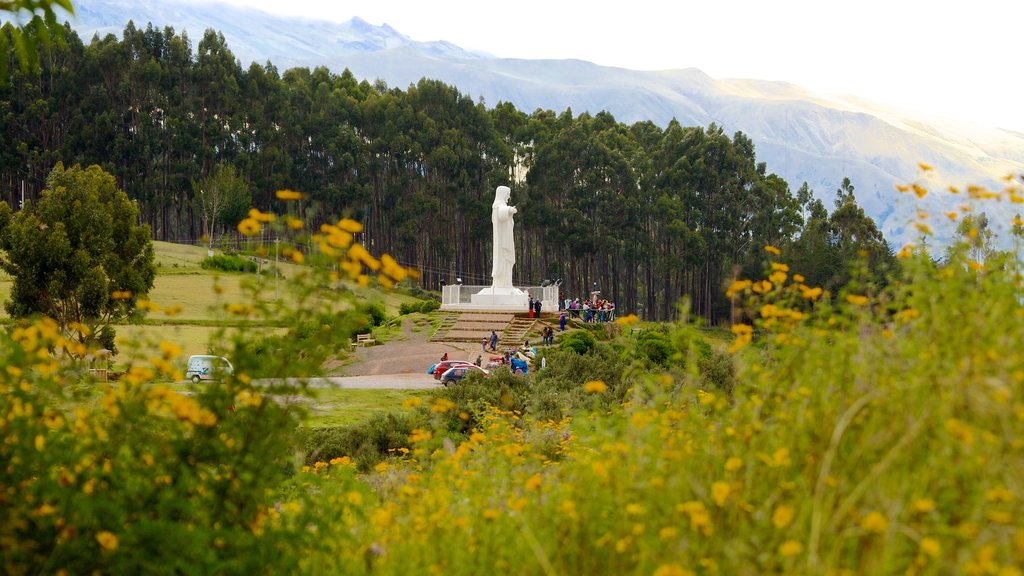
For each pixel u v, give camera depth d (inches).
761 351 272.1
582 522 219.3
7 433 242.5
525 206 4143.7
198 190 3804.1
